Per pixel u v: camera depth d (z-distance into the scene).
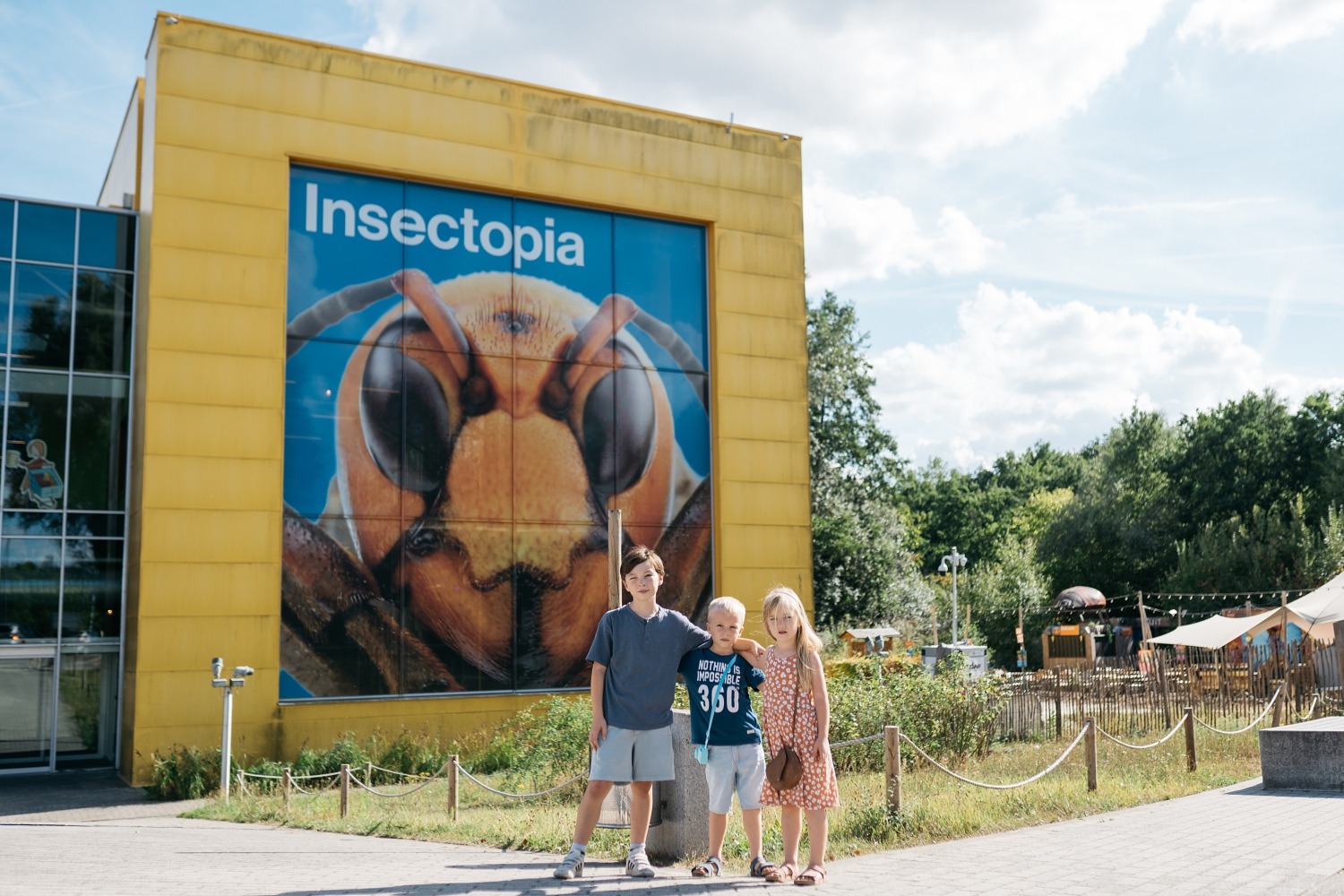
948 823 9.45
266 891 6.34
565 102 26.56
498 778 19.52
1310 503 51.22
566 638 24.86
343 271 24.03
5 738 22.34
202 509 21.94
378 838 11.52
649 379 26.80
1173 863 7.15
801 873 6.43
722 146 28.34
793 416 28.25
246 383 22.61
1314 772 11.50
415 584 23.58
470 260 25.27
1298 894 5.95
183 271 22.45
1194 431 57.56
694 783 7.91
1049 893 6.02
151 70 23.91
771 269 28.52
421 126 24.95
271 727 21.88
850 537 46.47
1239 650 35.03
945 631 54.25
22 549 22.84
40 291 23.55
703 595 26.70
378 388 23.94
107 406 23.81
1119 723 21.05
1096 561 57.44
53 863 9.33
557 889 6.12
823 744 6.39
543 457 25.23
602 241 26.84
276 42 23.83
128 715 21.92
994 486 102.50
